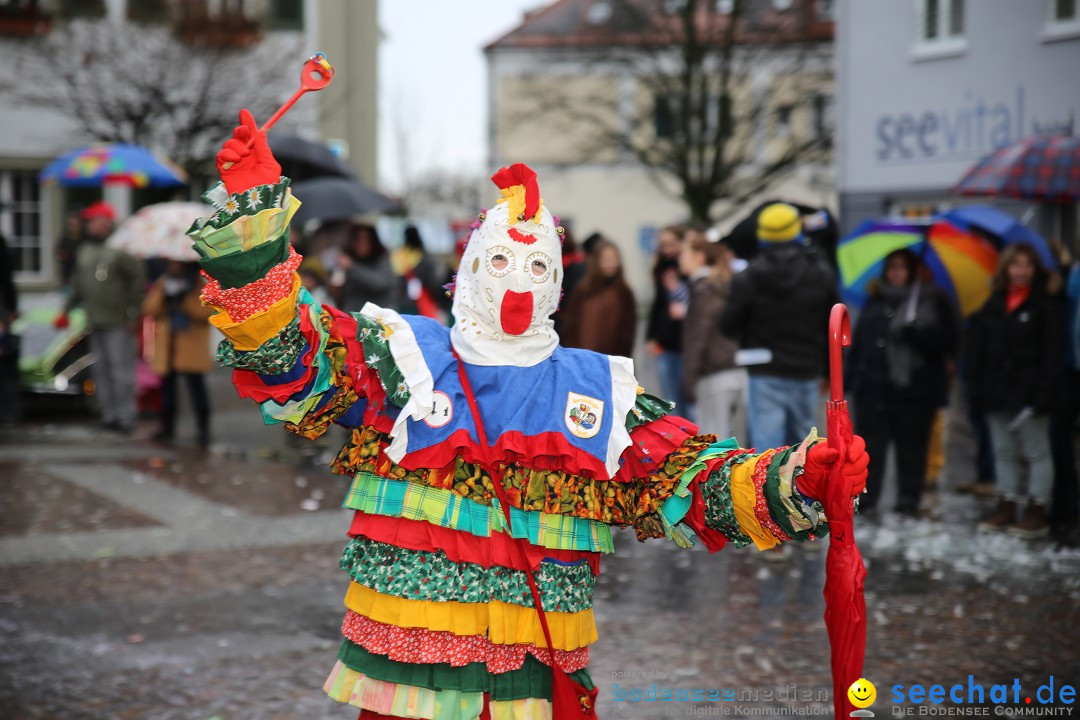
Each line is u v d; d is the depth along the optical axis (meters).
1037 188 9.91
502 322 2.88
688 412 9.73
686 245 8.29
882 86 16.27
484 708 2.80
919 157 15.78
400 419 2.76
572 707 2.79
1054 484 7.98
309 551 7.01
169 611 5.75
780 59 31.89
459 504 2.79
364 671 2.82
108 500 8.38
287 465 10.08
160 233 11.64
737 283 7.25
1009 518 7.71
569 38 41.50
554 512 2.83
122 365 11.91
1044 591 6.20
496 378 2.89
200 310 11.17
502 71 42.00
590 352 3.02
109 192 22.28
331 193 13.55
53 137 21.80
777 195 37.19
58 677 4.81
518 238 2.88
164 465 9.92
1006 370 7.52
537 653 2.83
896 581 6.39
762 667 4.99
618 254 8.54
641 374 16.78
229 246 2.51
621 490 2.95
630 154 34.59
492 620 2.76
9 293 11.83
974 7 14.91
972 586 6.29
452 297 3.06
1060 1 13.98
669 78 30.78
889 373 8.08
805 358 7.18
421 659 2.75
